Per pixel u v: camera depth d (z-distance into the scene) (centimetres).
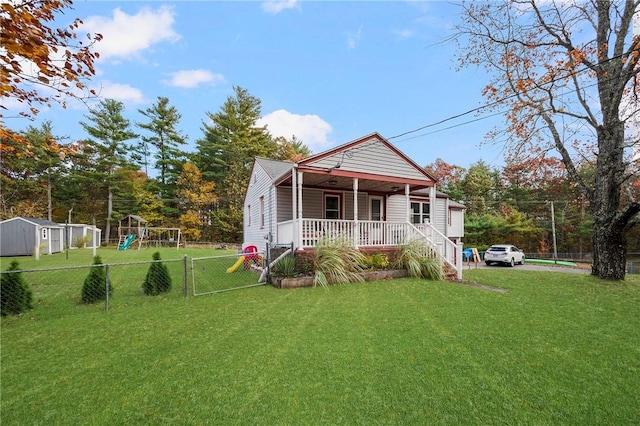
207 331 457
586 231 2633
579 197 2695
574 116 945
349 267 860
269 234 1209
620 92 862
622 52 866
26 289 576
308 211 1232
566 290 746
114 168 3241
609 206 895
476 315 530
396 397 282
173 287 786
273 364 348
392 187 1277
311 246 920
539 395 284
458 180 3747
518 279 919
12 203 2852
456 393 288
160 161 3344
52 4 370
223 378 319
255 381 312
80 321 511
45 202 3067
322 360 357
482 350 383
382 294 689
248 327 472
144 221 2819
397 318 512
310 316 525
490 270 1266
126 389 300
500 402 273
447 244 1039
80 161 3073
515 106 985
